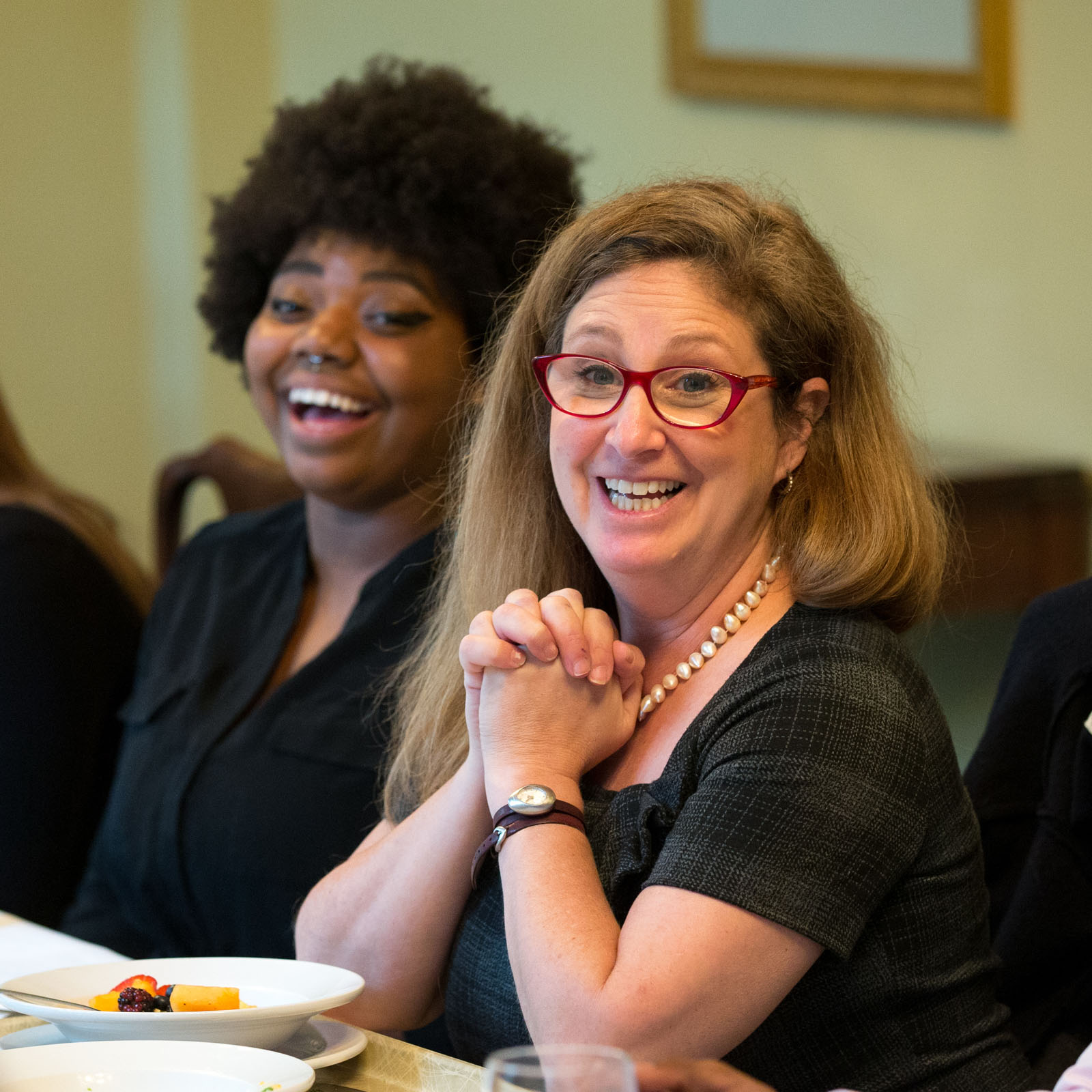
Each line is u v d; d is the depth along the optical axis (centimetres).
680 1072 184
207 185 991
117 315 1020
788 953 225
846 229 730
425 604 404
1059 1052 295
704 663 275
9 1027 254
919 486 278
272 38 1007
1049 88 646
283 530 471
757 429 267
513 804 254
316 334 420
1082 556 623
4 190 972
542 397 301
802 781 233
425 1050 241
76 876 498
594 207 287
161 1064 215
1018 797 319
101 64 1002
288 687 412
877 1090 240
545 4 855
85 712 490
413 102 436
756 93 751
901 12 695
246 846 397
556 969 229
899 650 258
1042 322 658
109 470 1023
